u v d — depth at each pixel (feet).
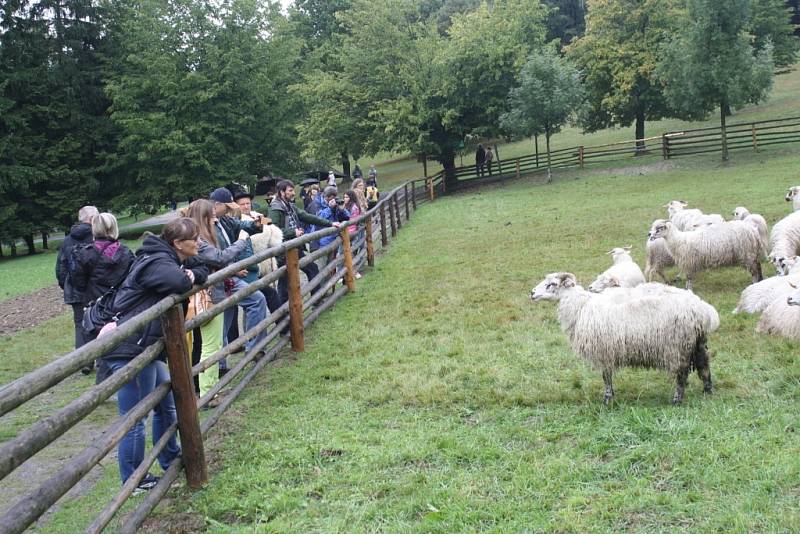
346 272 35.35
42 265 82.64
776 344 20.44
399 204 69.00
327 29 157.69
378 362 22.84
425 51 105.91
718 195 57.00
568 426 16.05
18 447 9.05
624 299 17.10
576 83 93.61
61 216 108.47
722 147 84.38
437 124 107.76
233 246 20.93
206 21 110.22
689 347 16.30
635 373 19.29
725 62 80.07
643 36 110.01
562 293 18.07
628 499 12.30
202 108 107.76
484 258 41.29
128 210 132.46
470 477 13.96
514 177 105.29
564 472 13.64
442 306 29.99
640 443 14.61
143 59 106.63
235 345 19.34
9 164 104.06
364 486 14.07
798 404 15.84
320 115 107.24
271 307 26.32
